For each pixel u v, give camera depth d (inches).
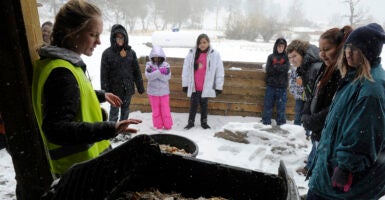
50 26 175.3
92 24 62.9
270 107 235.6
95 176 56.9
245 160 173.0
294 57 144.6
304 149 181.9
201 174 69.8
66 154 67.7
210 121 245.9
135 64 207.8
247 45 855.1
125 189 65.8
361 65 71.6
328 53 102.1
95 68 402.6
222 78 226.1
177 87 254.2
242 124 204.8
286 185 54.7
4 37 64.8
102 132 59.7
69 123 57.8
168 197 67.6
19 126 71.3
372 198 76.2
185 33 589.9
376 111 68.5
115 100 89.7
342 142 72.9
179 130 227.5
